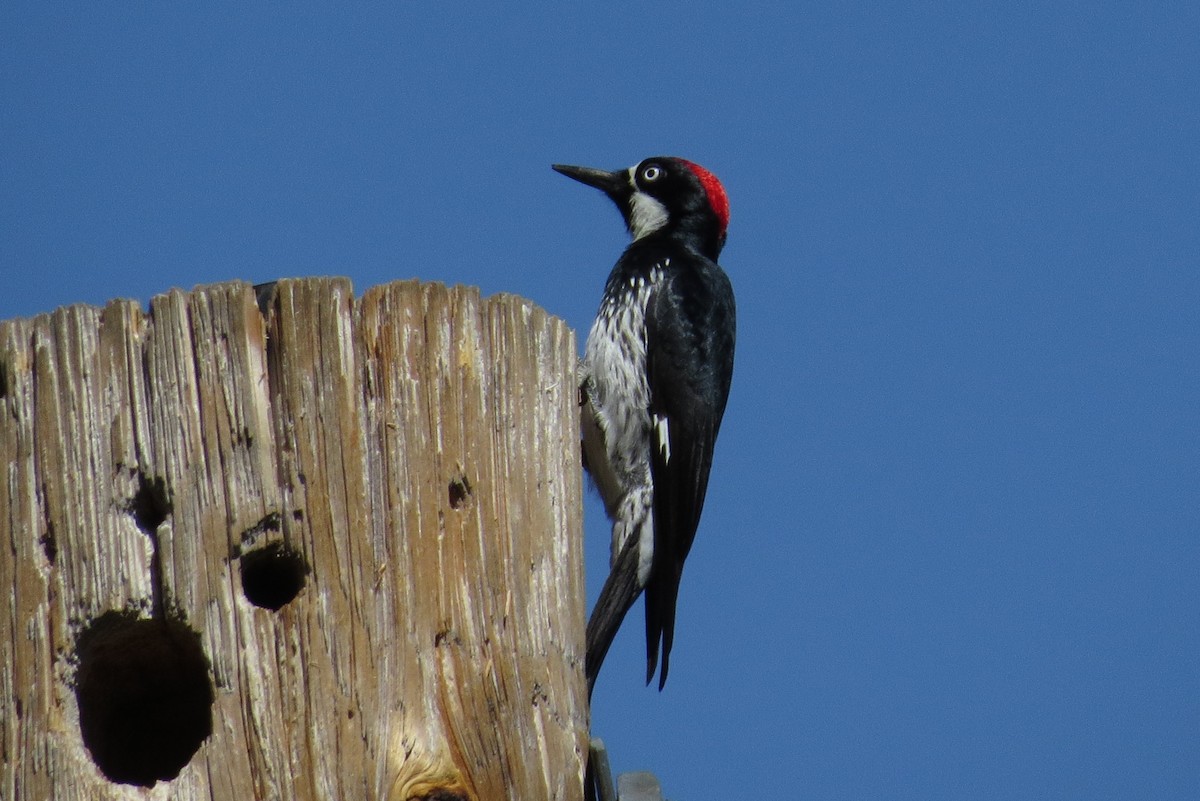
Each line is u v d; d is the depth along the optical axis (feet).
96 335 26.13
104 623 25.57
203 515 25.70
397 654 26.04
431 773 25.75
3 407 25.94
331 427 26.27
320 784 24.98
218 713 25.09
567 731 27.84
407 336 27.30
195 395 25.99
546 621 28.14
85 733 27.32
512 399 28.66
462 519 27.32
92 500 25.63
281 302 26.45
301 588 25.88
